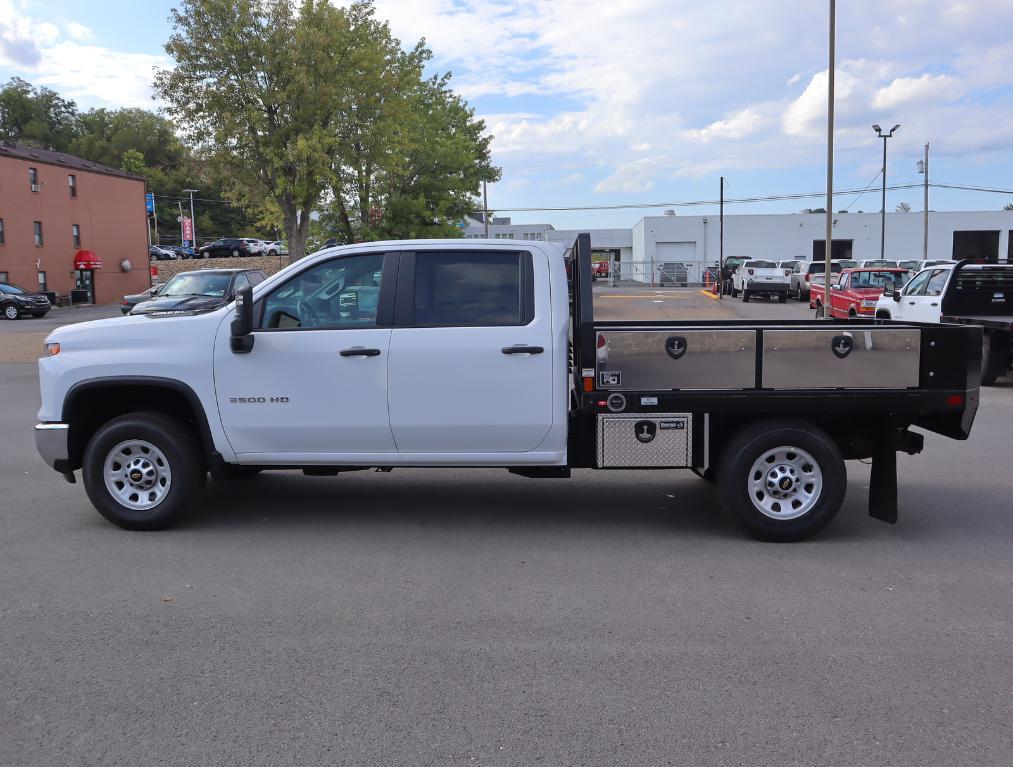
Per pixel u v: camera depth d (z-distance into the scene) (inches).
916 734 136.8
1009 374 617.6
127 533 247.0
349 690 151.3
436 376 234.8
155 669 159.6
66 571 213.9
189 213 4023.1
